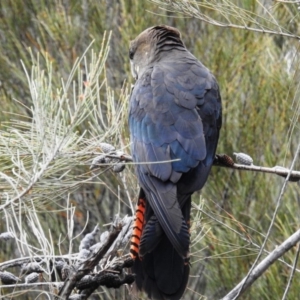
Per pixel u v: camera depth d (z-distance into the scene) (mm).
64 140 7148
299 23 11117
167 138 8719
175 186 8398
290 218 13414
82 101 7156
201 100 9109
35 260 7543
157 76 9320
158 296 7930
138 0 16078
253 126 14977
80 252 7312
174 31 10391
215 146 9039
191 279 14523
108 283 7168
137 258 7996
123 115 8422
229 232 12938
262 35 15492
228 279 13039
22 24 17125
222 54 15562
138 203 8461
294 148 14398
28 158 7742
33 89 7152
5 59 16703
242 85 15250
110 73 16219
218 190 14523
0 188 7727
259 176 14375
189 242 7906
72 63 16219
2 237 7191
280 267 12453
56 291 7410
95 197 15484
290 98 14430
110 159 8258
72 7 16906
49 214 14852
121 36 16500
